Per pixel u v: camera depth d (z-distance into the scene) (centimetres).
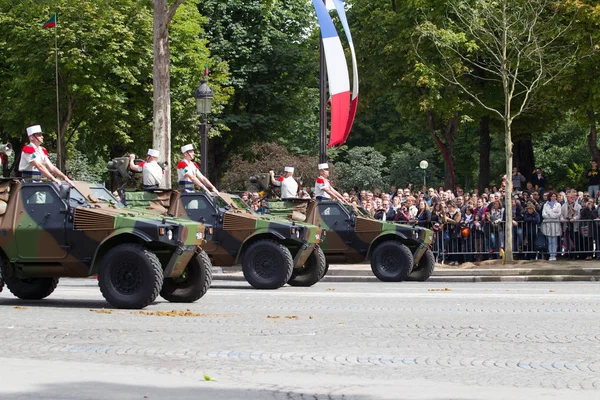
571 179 6881
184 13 5075
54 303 1748
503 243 2944
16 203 1688
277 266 2161
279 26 5944
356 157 7050
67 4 4547
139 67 4772
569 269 2611
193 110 5075
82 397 852
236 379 976
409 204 3084
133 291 1609
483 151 4622
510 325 1443
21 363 1043
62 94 4638
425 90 4216
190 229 1680
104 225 1631
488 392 905
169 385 924
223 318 1512
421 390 916
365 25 4484
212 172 5909
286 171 2622
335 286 2323
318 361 1101
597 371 1043
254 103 5862
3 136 5250
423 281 2569
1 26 4700
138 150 5066
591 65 3750
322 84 2964
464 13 3912
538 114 4538
